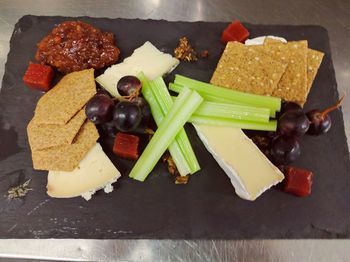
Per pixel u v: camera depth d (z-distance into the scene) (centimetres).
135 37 25
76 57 23
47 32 25
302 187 21
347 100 25
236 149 21
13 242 20
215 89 22
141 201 21
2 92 23
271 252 21
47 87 23
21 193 21
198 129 22
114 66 23
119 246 21
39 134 21
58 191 20
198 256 21
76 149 21
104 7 27
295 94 22
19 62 24
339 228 21
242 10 28
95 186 21
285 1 28
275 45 24
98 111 20
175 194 21
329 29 27
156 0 28
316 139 23
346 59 26
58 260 20
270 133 22
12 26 27
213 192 21
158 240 21
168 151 22
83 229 20
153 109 22
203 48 25
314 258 21
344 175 22
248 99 22
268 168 21
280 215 21
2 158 22
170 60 24
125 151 21
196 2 28
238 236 20
